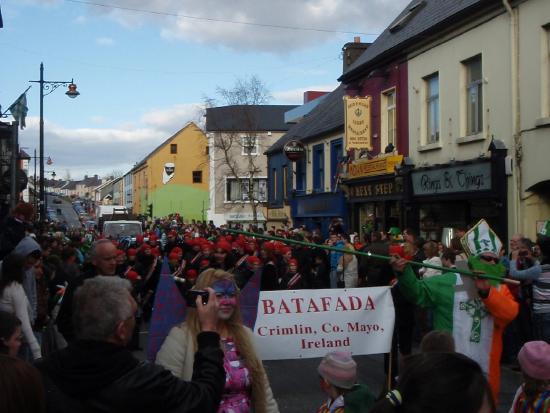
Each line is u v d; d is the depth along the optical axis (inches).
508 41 585.6
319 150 1144.8
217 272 159.9
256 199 1924.2
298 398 309.1
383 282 400.2
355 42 1138.7
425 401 75.0
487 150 614.2
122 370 110.0
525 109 565.9
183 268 511.8
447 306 216.5
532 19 556.1
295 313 241.6
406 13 900.0
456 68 669.9
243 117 1972.2
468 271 210.1
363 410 171.6
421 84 745.0
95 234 1254.9
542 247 361.7
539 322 350.0
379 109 858.1
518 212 575.2
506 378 353.4
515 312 209.5
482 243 213.5
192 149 2583.7
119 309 113.4
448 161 685.3
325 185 1104.2
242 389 153.7
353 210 952.9
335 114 1123.3
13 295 249.1
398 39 807.1
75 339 113.4
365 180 874.8
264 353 238.2
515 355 387.9
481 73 639.1
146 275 495.8
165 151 2571.4
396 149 807.1
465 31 652.7
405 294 221.1
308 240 590.2
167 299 168.6
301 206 1202.0
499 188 593.3
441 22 676.1
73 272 386.6
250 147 1771.7
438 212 725.9
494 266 214.1
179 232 992.2
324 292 243.9
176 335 155.6
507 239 589.3
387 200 825.5
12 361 86.9
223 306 155.9
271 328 239.5
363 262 452.1
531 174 559.2
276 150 1417.3
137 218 1710.1
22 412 84.0
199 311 143.0
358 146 856.9
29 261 277.1
